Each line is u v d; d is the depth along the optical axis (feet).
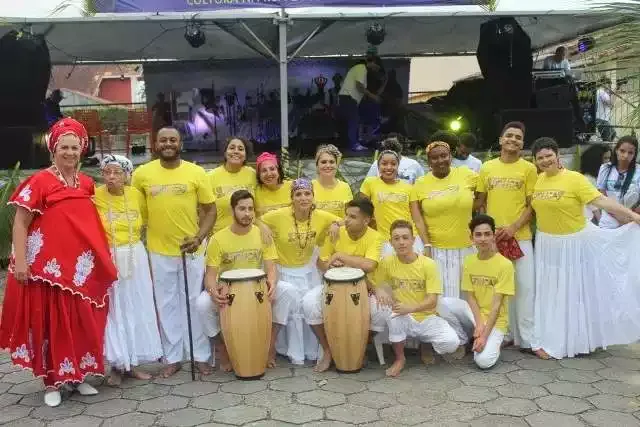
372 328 15.23
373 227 16.87
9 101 31.01
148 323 14.87
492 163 16.65
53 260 13.30
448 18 32.09
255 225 15.75
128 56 44.27
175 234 15.02
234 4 28.09
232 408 13.20
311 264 16.06
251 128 48.11
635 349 16.52
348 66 48.16
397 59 49.21
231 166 16.62
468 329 16.30
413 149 37.91
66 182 13.80
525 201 16.40
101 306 13.99
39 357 13.39
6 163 30.17
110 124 47.24
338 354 14.87
